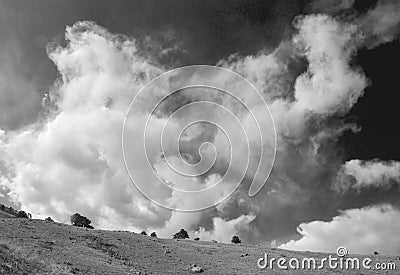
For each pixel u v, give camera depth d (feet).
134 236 209.87
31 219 188.44
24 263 97.76
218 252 199.72
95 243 157.07
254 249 221.05
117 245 168.35
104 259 131.34
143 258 154.51
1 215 227.40
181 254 178.50
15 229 149.38
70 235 161.89
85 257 127.24
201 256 181.37
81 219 262.88
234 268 163.43
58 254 121.80
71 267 107.24
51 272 96.43
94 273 107.34
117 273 113.80
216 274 148.05
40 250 120.47
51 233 156.46
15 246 112.37
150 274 124.67
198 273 144.87
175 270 143.23
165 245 196.65
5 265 90.99
